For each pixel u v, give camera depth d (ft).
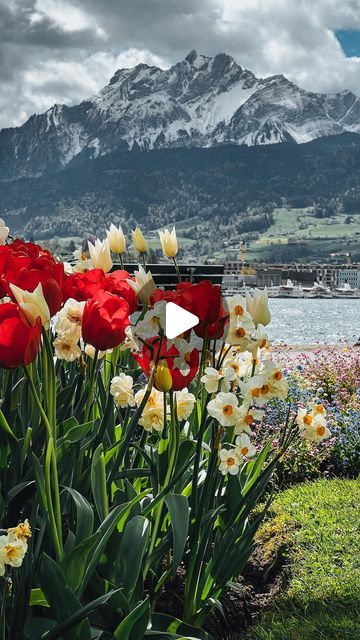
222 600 12.67
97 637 8.11
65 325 8.52
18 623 7.71
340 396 31.81
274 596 13.38
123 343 10.21
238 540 10.06
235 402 8.57
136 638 7.73
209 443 11.28
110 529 7.86
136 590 8.87
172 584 11.38
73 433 8.80
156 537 9.90
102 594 8.30
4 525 8.53
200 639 8.95
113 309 8.11
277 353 43.39
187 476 9.92
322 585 13.39
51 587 7.60
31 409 9.30
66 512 8.98
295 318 322.96
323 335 197.98
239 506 9.94
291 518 16.03
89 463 9.55
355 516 16.22
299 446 21.11
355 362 37.11
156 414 9.23
